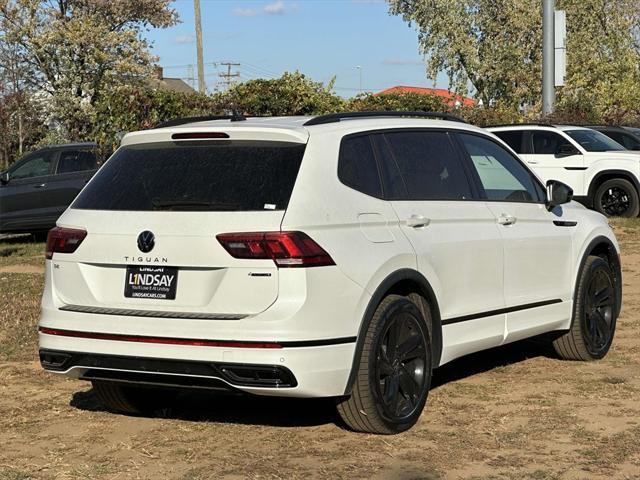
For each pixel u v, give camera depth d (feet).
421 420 19.94
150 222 17.85
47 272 19.13
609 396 21.84
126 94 52.19
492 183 22.70
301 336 16.94
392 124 20.51
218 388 17.42
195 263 17.37
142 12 156.87
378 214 18.85
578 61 136.26
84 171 60.49
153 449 18.39
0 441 19.04
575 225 25.07
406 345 18.97
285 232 17.03
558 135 62.54
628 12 145.48
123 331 17.72
